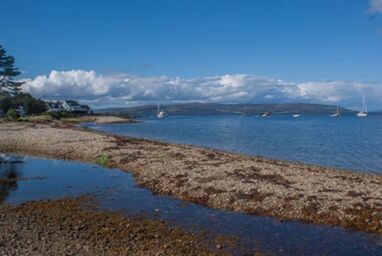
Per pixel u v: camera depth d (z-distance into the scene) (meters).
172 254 13.06
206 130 93.31
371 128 101.75
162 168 27.95
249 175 24.80
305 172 27.66
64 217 17.30
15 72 136.88
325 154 44.84
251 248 14.12
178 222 16.97
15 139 48.88
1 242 13.66
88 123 119.69
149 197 21.55
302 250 14.12
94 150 39.12
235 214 18.36
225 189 21.36
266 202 19.28
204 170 26.56
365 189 21.62
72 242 13.85
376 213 17.42
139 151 37.75
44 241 13.87
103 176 27.89
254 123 141.38
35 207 19.19
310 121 163.50
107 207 19.34
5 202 20.39
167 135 75.25
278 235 15.58
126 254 12.85
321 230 16.27
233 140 63.44
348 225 16.77
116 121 137.25
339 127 107.50
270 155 43.47
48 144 44.38
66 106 177.50
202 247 13.95
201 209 19.16
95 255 12.66
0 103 119.44
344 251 14.13
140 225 16.31
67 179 26.81
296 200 19.17
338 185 22.58
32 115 118.06
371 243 14.93
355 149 50.19
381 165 36.75
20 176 28.06
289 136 72.31
